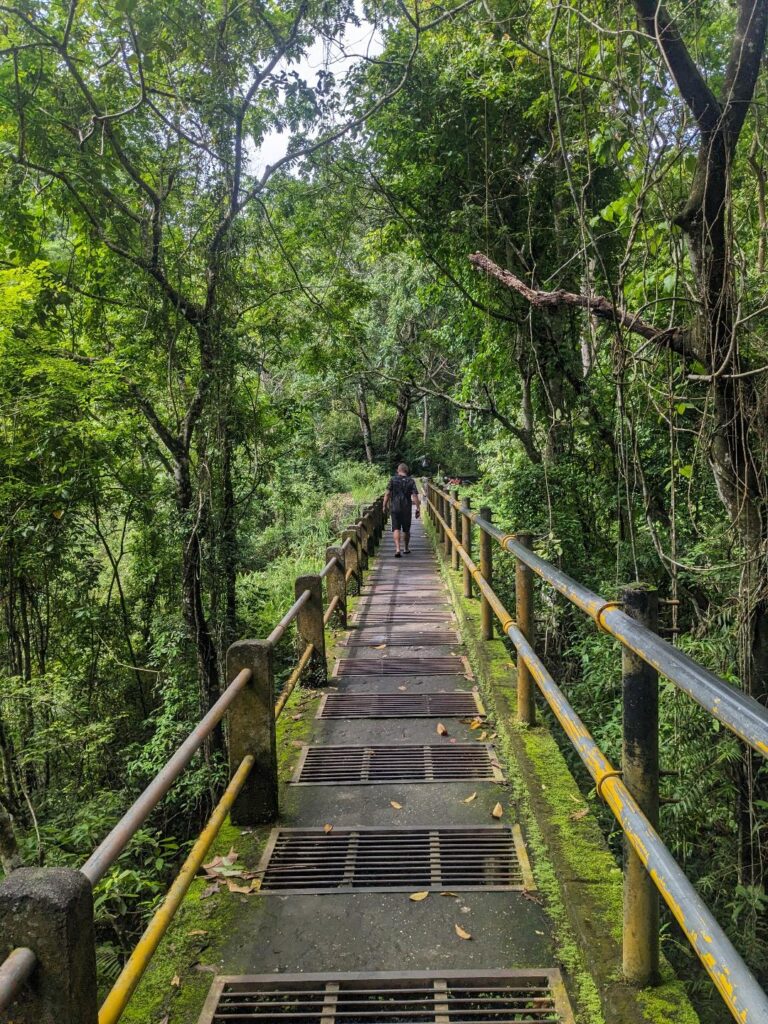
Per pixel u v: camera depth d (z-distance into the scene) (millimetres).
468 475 31594
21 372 8484
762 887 3814
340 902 3086
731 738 3932
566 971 2594
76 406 8711
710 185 3703
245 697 3688
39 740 7984
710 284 3791
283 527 21547
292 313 11164
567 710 2791
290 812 3908
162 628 10070
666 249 4797
